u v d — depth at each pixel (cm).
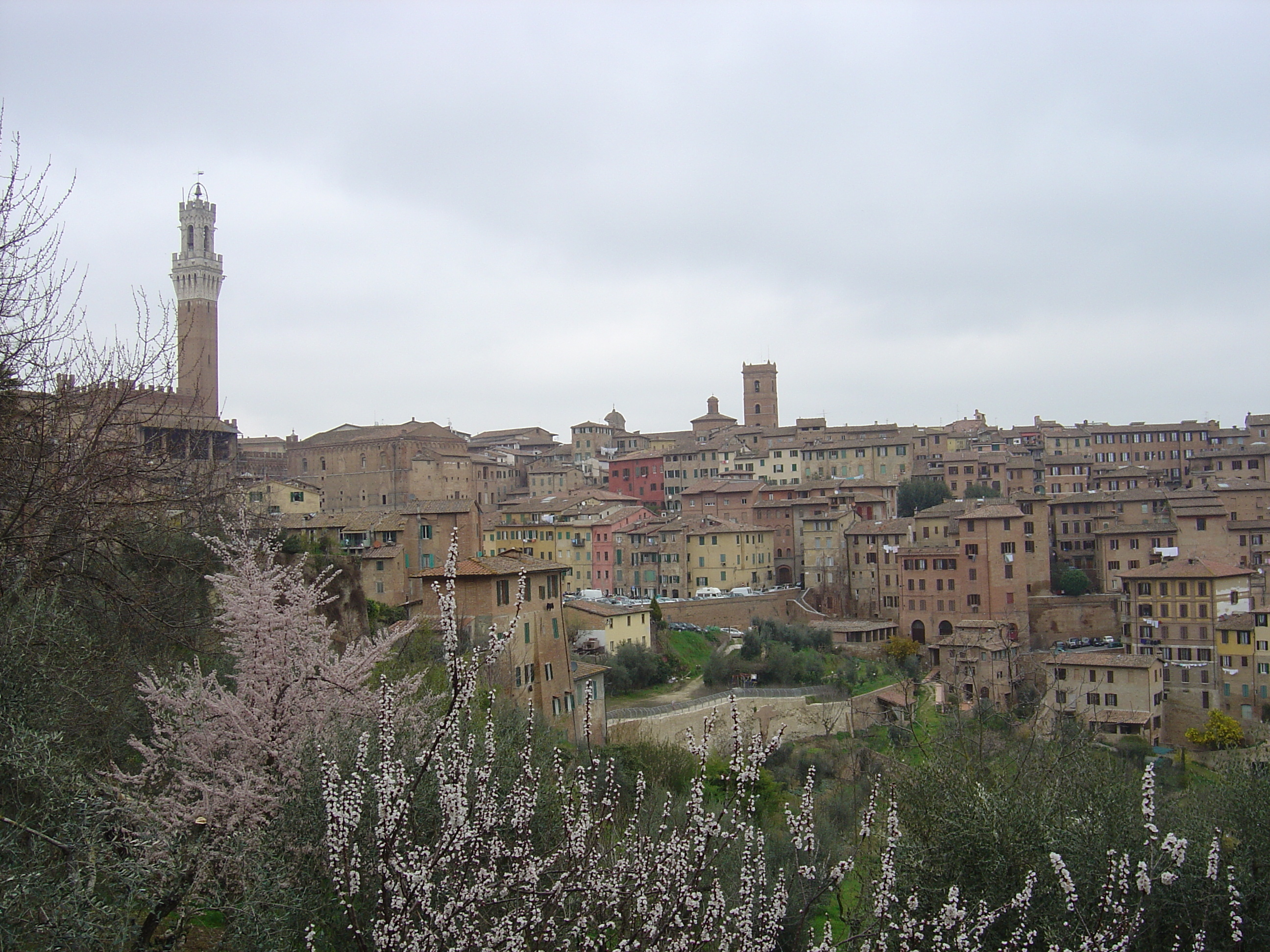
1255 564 12006
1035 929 1884
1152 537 12269
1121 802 2622
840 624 12212
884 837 2431
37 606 2045
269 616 2688
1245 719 9156
